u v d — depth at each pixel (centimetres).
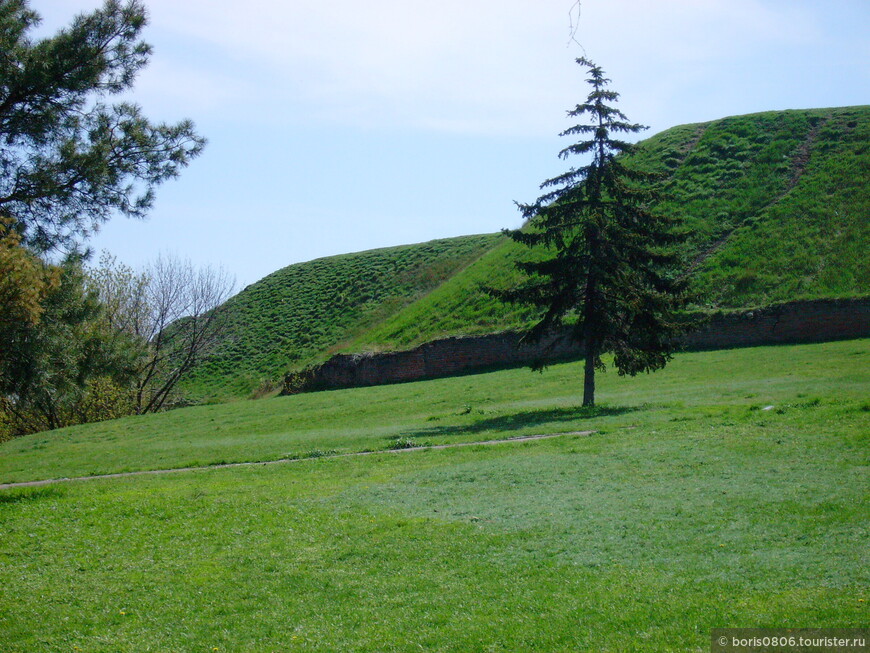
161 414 4516
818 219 4747
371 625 902
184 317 5741
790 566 924
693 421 2025
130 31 1836
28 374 1705
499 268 5859
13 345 1672
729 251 4756
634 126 2733
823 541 997
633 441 1836
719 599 851
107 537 1339
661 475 1456
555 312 2741
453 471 1711
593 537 1126
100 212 1853
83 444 3588
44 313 1744
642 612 839
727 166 5866
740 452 1565
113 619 985
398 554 1148
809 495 1204
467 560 1092
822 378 2723
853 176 5047
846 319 3803
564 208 2730
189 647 888
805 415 1856
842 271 4172
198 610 1000
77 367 1889
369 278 7744
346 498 1535
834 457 1433
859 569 888
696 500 1253
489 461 1795
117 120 1869
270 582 1080
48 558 1233
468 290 5700
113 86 1845
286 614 961
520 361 4616
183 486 1847
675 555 1012
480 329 4956
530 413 2662
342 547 1207
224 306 6638
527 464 1698
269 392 5712
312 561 1154
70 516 1498
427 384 4381
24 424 5088
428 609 931
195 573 1138
